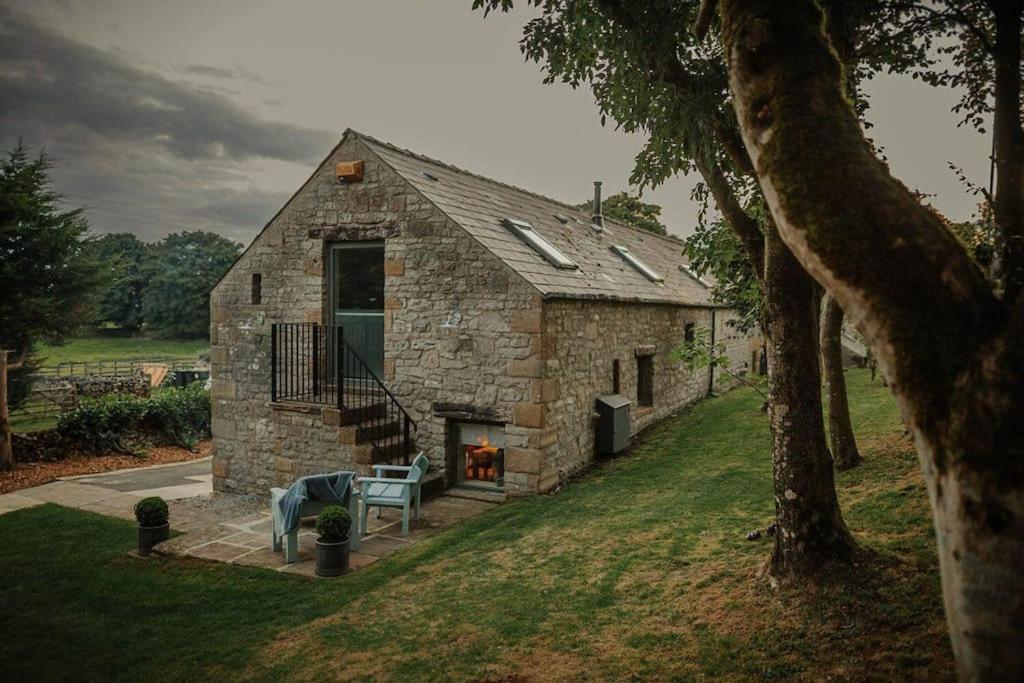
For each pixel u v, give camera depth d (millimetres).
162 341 57875
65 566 7668
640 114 5773
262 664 5188
